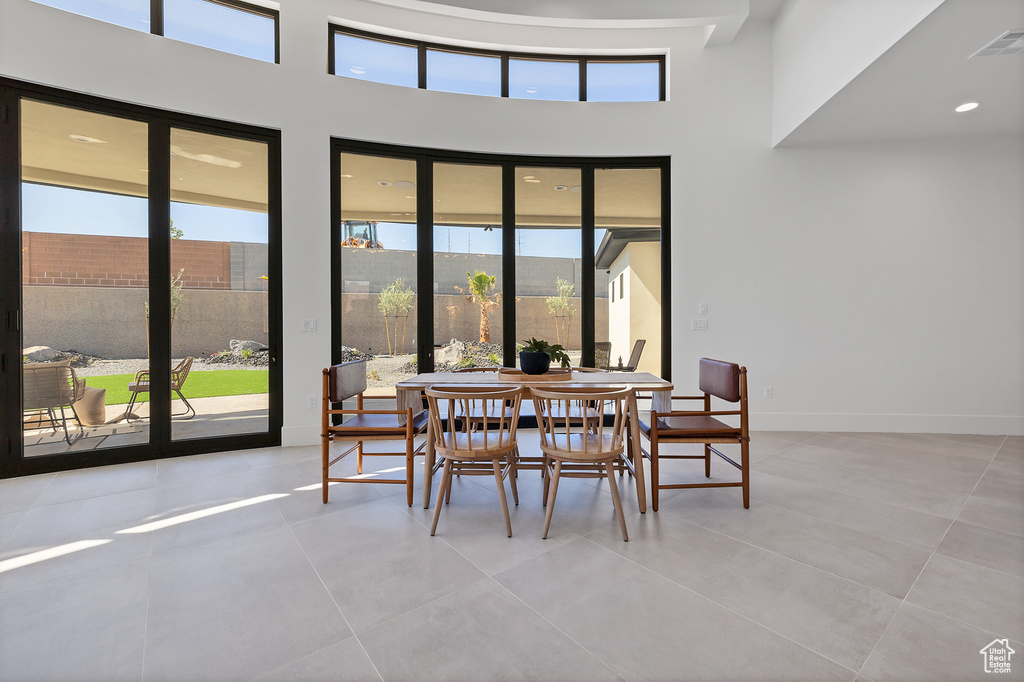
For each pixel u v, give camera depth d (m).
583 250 4.92
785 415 4.80
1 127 3.28
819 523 2.55
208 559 2.17
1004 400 4.59
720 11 4.27
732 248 4.82
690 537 2.39
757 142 4.80
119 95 3.56
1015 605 1.78
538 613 1.75
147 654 1.53
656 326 4.95
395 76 4.64
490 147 4.70
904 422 4.71
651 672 1.44
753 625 1.67
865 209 4.71
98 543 2.33
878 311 4.73
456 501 2.93
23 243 3.37
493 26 4.70
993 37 3.03
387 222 4.59
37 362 3.41
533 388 2.56
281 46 4.14
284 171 4.16
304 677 1.43
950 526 2.49
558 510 2.77
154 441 3.77
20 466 3.35
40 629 1.66
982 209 4.59
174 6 3.86
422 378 3.27
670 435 2.77
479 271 4.82
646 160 4.91
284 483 3.23
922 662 1.47
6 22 3.22
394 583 1.96
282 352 4.20
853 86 3.65
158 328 3.78
